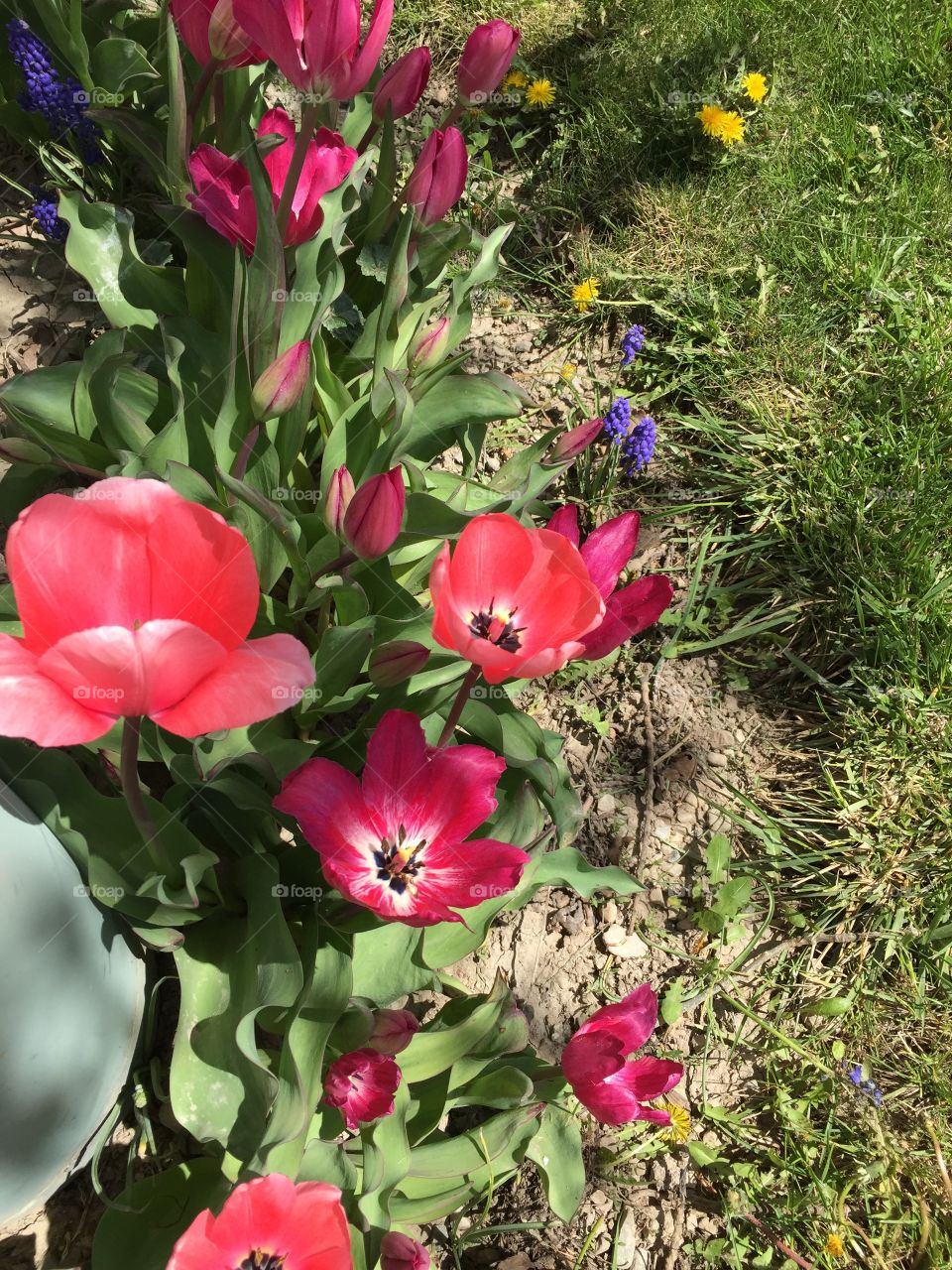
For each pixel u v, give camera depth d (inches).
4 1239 31.7
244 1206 21.9
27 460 32.7
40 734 18.3
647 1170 35.5
